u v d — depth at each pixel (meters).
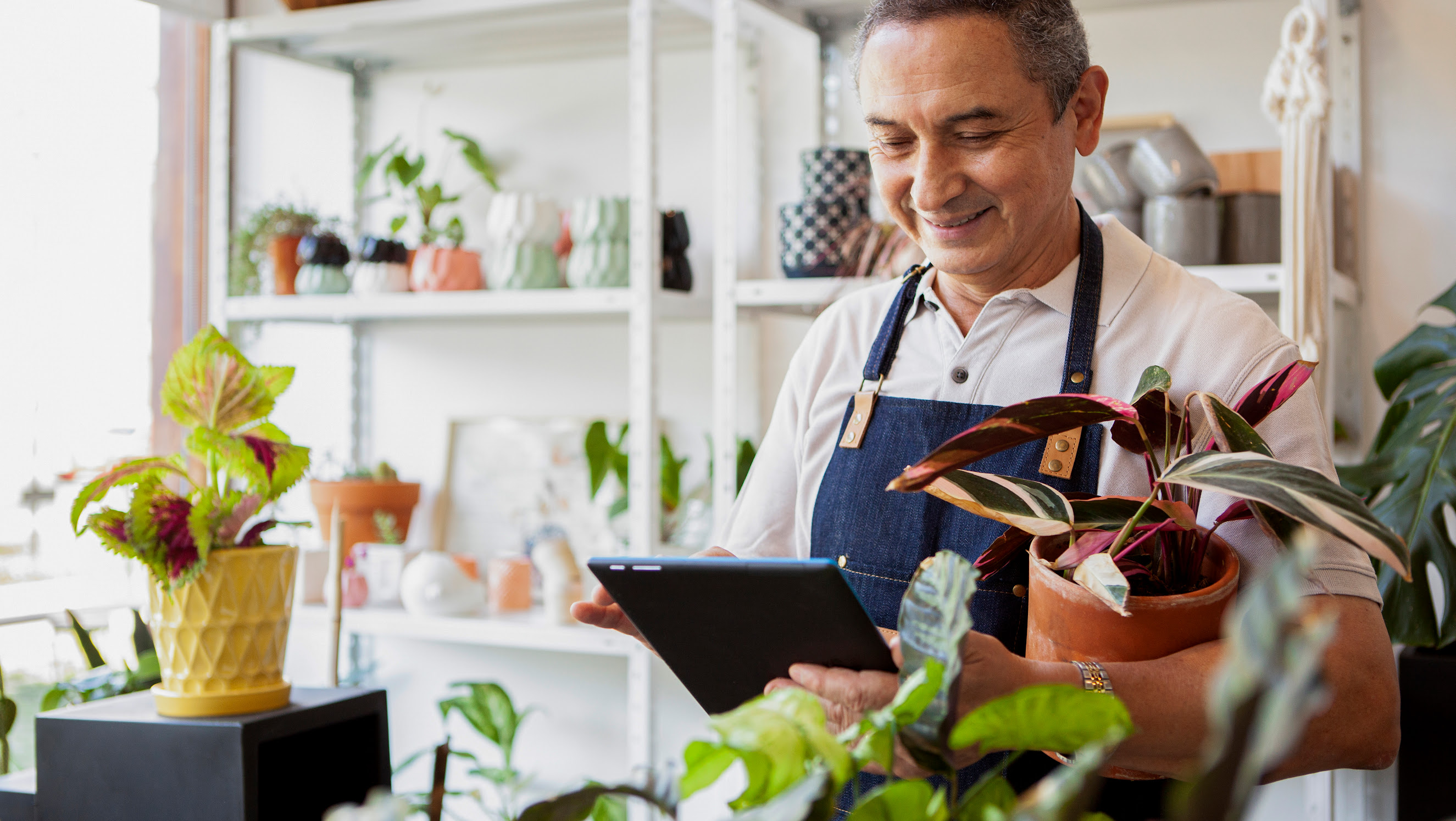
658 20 2.19
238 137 2.79
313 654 2.60
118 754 1.26
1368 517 0.63
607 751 2.44
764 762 0.49
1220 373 1.03
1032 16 0.98
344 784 1.40
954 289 1.18
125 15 2.57
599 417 2.46
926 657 0.55
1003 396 1.12
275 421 2.78
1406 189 1.88
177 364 1.34
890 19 1.01
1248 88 1.95
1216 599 0.81
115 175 2.55
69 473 2.45
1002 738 0.52
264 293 2.46
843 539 1.17
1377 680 0.88
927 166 1.01
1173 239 1.68
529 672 2.50
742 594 0.75
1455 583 1.53
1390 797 1.83
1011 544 0.94
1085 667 0.79
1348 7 1.89
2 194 2.33
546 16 2.17
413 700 2.59
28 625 2.34
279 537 2.56
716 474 1.94
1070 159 1.07
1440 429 1.62
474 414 2.56
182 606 1.28
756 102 2.28
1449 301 1.69
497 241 2.20
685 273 2.14
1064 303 1.11
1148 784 1.01
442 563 2.19
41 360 2.39
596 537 2.40
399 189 2.63
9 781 1.37
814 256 1.91
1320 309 1.54
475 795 1.54
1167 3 1.99
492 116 2.56
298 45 2.46
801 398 1.31
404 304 2.22
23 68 2.35
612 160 2.45
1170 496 0.91
